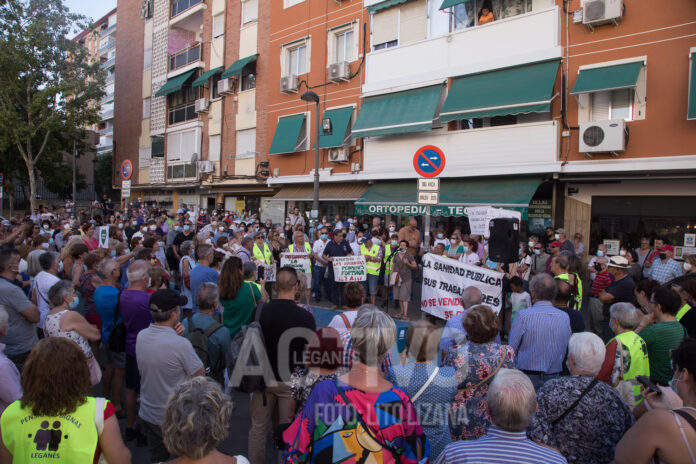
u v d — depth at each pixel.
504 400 2.17
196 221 18.77
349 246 11.27
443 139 13.82
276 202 20.83
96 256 5.71
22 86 26.91
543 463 2.10
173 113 26.72
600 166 10.98
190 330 4.23
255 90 20.92
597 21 10.95
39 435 2.21
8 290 4.53
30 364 2.24
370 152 15.73
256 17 21.16
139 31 30.25
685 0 10.05
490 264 8.80
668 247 9.62
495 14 13.09
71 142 31.33
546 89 11.47
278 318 3.72
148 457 4.20
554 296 4.25
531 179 12.30
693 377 2.22
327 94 17.50
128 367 4.41
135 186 30.06
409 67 14.77
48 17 26.75
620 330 3.81
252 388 3.59
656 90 10.40
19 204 35.03
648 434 2.16
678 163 10.01
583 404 2.70
